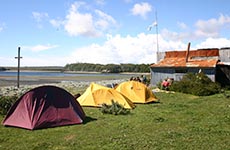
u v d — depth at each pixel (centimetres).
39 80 7275
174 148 944
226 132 1166
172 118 1486
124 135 1115
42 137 1094
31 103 1291
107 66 19800
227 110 1745
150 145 975
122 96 1895
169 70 3612
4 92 3195
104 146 963
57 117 1301
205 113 1639
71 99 1397
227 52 3428
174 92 2877
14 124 1273
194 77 3042
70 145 980
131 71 18775
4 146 969
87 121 1400
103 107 1655
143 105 2005
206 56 3594
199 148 945
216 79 3266
